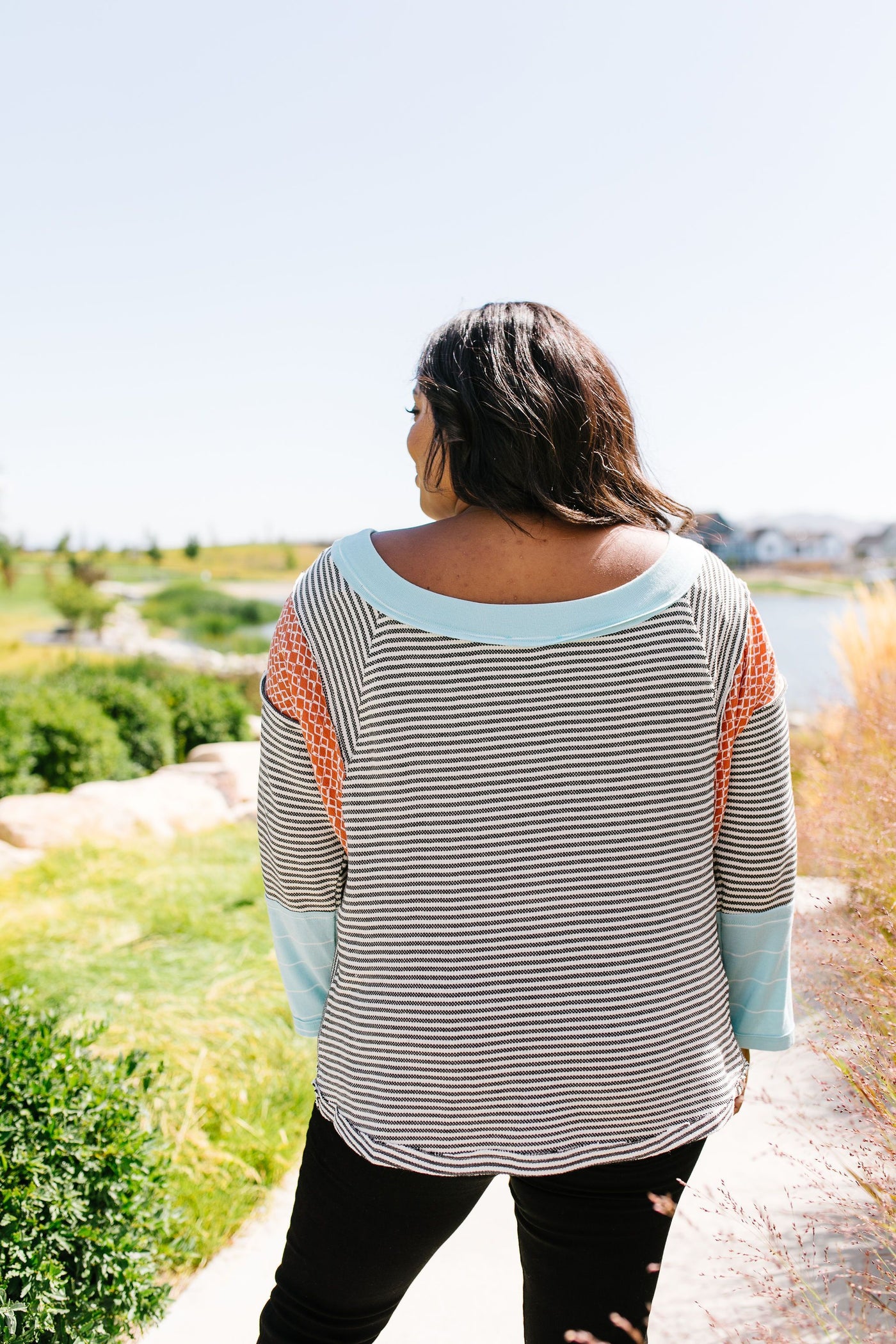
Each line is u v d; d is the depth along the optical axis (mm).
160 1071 2090
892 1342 1404
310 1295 1022
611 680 886
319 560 1001
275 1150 2289
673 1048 896
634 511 1011
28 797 6219
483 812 872
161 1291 1765
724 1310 1641
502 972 871
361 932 915
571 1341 942
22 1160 1619
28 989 2160
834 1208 1745
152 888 4574
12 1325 1499
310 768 970
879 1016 1700
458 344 1018
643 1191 935
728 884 1024
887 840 2234
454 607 895
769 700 979
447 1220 966
